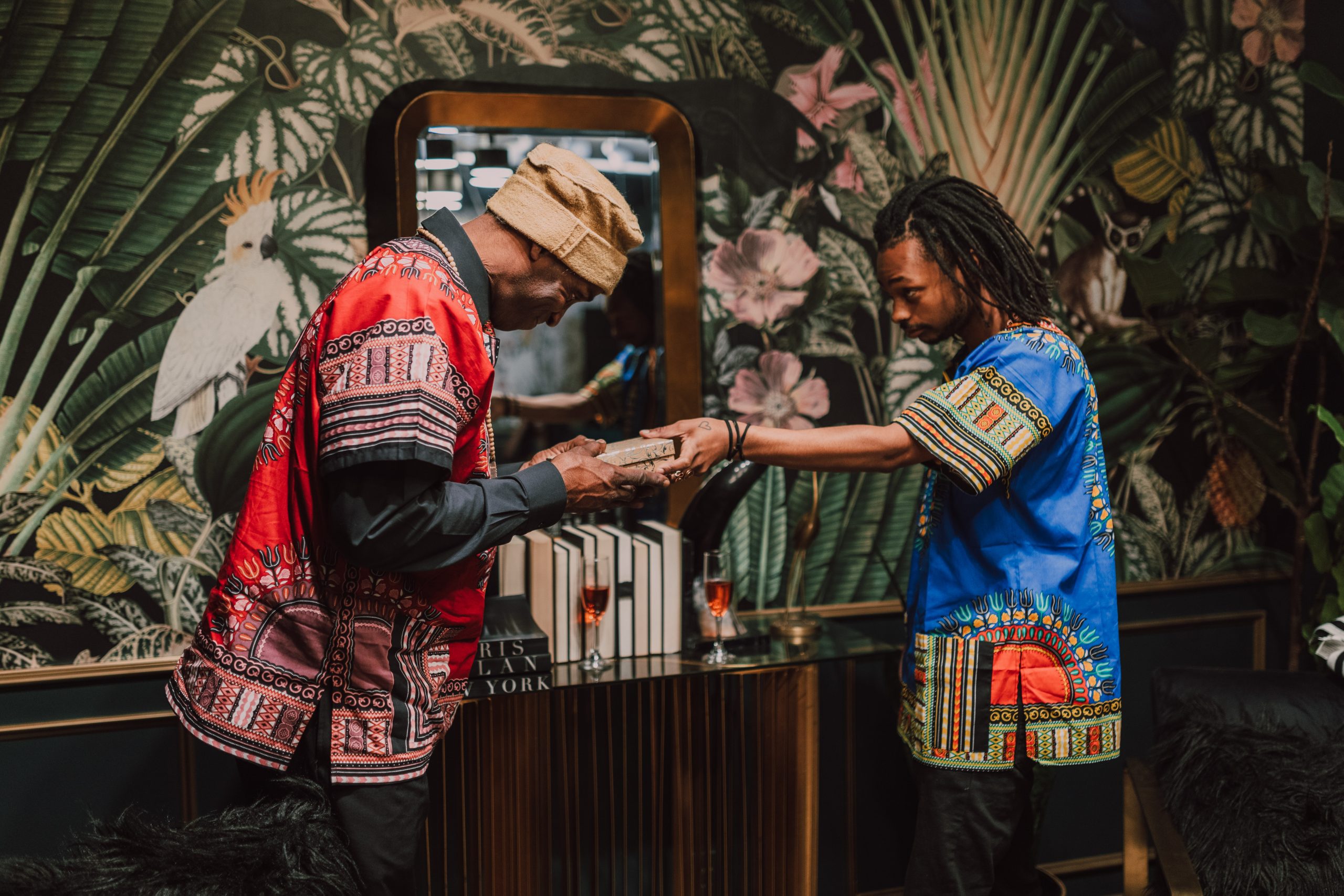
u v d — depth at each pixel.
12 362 1.91
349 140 2.04
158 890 1.23
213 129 1.97
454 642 1.40
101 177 1.93
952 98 2.36
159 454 2.00
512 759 1.97
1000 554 1.60
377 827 1.33
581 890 2.26
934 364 2.40
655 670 1.92
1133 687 2.63
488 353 1.38
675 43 2.19
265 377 2.04
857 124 2.31
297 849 1.28
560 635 1.97
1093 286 2.48
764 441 1.60
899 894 2.48
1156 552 2.60
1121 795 2.64
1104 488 1.66
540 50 2.12
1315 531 2.39
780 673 2.08
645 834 2.29
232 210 1.99
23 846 1.97
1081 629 1.61
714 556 1.94
